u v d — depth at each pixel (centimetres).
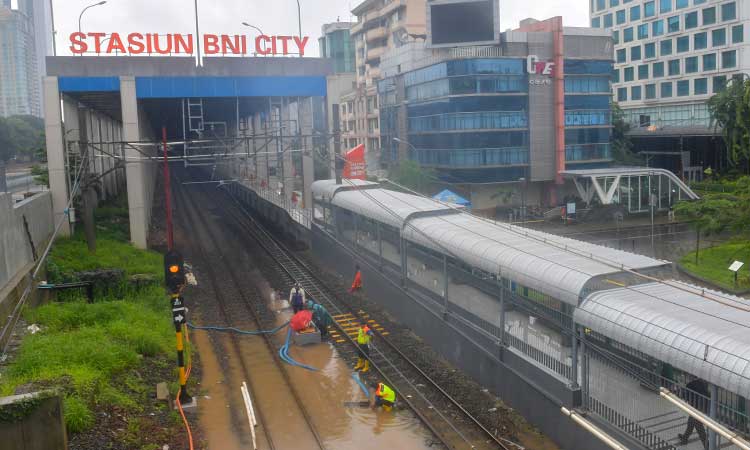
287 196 5347
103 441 1441
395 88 6612
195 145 7075
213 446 1596
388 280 2773
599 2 8731
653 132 7144
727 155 6106
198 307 2914
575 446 1514
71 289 2684
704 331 1229
